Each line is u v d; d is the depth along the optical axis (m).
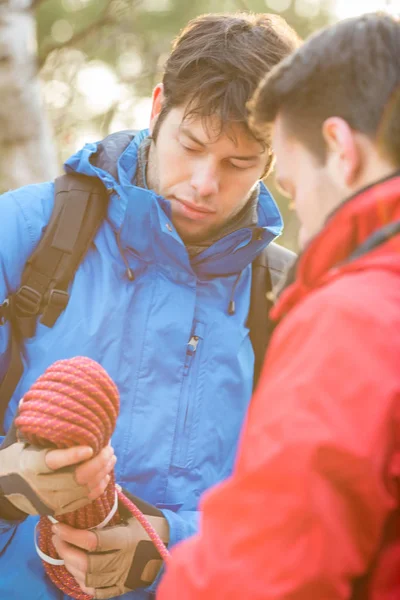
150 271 1.79
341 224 0.97
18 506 1.49
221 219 1.80
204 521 0.91
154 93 1.84
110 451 1.48
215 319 1.82
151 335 1.74
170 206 1.72
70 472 1.43
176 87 1.71
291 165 1.10
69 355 1.69
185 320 1.77
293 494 0.82
